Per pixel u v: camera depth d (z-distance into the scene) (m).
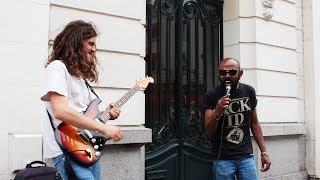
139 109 5.23
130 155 4.99
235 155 4.17
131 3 5.18
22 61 4.07
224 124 4.21
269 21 7.07
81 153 2.90
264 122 6.86
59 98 2.79
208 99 4.32
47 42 4.25
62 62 2.95
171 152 6.07
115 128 2.93
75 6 4.64
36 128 4.09
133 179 5.00
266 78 6.94
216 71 6.95
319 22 7.84
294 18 7.57
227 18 7.01
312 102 7.67
